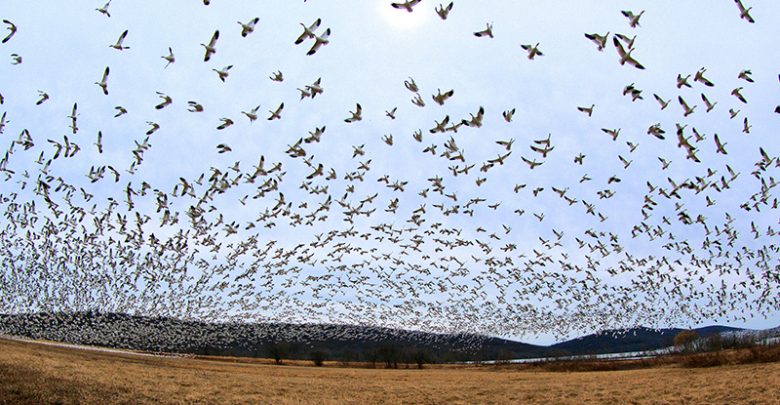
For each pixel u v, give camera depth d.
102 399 23.58
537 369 58.38
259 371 48.19
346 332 65.38
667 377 36.09
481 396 29.86
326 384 34.34
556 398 28.55
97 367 32.69
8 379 24.14
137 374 32.09
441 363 84.50
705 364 44.66
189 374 35.56
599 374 44.25
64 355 38.59
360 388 32.66
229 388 29.75
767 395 25.36
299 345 86.25
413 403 27.56
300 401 26.91
